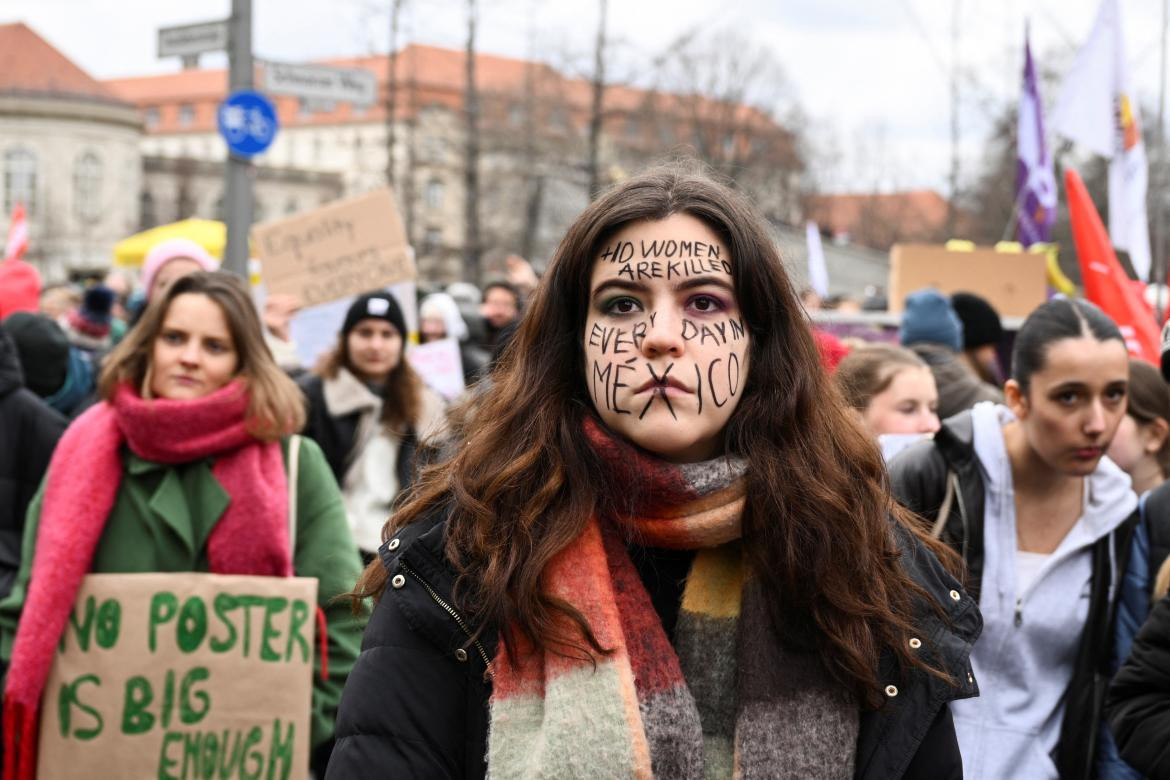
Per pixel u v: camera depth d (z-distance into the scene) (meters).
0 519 4.05
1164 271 10.73
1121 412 3.08
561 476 1.86
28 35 74.69
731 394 1.89
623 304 1.91
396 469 5.27
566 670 1.77
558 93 30.94
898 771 1.84
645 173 2.01
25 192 72.00
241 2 8.45
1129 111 6.54
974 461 3.21
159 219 77.00
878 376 4.08
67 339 5.72
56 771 3.36
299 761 3.41
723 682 1.87
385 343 5.29
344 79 8.77
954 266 8.74
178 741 3.38
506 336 2.54
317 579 3.58
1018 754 3.07
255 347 3.62
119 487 3.52
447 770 1.85
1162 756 2.60
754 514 1.87
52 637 3.36
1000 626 3.13
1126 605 3.15
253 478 3.52
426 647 1.88
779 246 2.07
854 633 1.83
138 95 103.81
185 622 3.40
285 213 76.38
